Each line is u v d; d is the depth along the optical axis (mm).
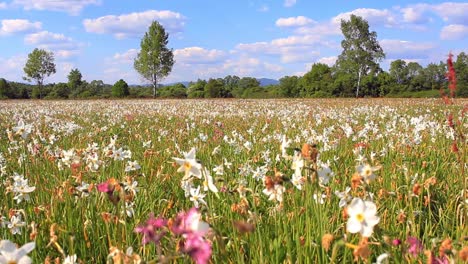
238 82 114062
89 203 4676
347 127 9531
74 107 34062
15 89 95875
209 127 14930
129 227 4273
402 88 91062
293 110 25516
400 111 22969
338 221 4332
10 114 24516
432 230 4566
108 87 104625
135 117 21406
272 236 4125
